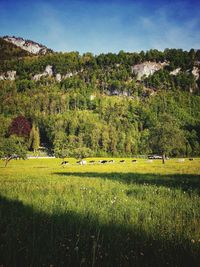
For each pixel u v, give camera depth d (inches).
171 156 5260.8
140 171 1542.8
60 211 403.2
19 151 2957.7
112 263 228.7
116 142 6146.7
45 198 527.2
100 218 361.7
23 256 238.7
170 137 3009.4
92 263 221.8
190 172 1314.0
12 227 314.7
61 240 272.2
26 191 655.8
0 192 632.4
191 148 5639.8
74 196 565.6
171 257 232.2
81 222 335.9
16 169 2151.8
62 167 2513.5
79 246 260.8
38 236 284.4
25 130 7042.3
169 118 3208.7
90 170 1887.3
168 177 1026.7
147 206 458.9
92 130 6589.6
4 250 246.1
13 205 456.1
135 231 307.9
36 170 1985.7
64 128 7485.2
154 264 224.5
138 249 254.5
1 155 2881.4
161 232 304.5
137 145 6309.1
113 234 296.5
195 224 336.8
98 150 6225.4
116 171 1642.5
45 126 7780.5
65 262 230.1
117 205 460.1
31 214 385.4
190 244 263.6
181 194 591.2
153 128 3134.8
